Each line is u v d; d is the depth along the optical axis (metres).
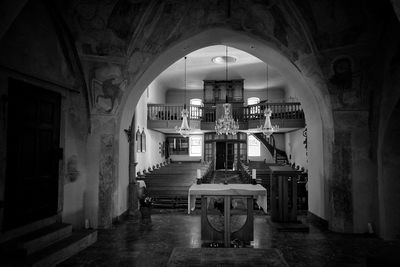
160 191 9.44
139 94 7.88
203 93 19.89
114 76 6.77
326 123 6.83
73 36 6.20
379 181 6.19
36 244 4.70
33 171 5.25
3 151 4.55
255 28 6.91
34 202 5.26
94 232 5.81
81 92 6.74
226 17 6.78
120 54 6.59
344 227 6.42
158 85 18.48
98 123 6.93
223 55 13.66
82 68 6.60
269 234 6.33
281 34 6.67
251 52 8.23
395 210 6.02
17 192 4.84
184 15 6.60
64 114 6.20
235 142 20.06
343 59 6.23
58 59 5.97
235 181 14.95
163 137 19.88
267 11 6.39
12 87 4.77
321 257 4.99
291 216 7.07
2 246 4.41
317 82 6.70
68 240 5.23
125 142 7.88
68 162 6.30
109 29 6.25
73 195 6.45
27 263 4.12
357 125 6.47
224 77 18.11
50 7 5.57
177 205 9.37
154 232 6.47
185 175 10.73
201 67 15.80
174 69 16.17
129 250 5.31
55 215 5.86
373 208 6.36
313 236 6.20
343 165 6.50
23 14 4.98
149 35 6.61
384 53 5.83
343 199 6.46
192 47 7.81
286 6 6.07
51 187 5.75
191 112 16.83
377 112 6.24
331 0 5.67
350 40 6.03
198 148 21.47
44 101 5.59
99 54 6.52
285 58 7.25
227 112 10.92
